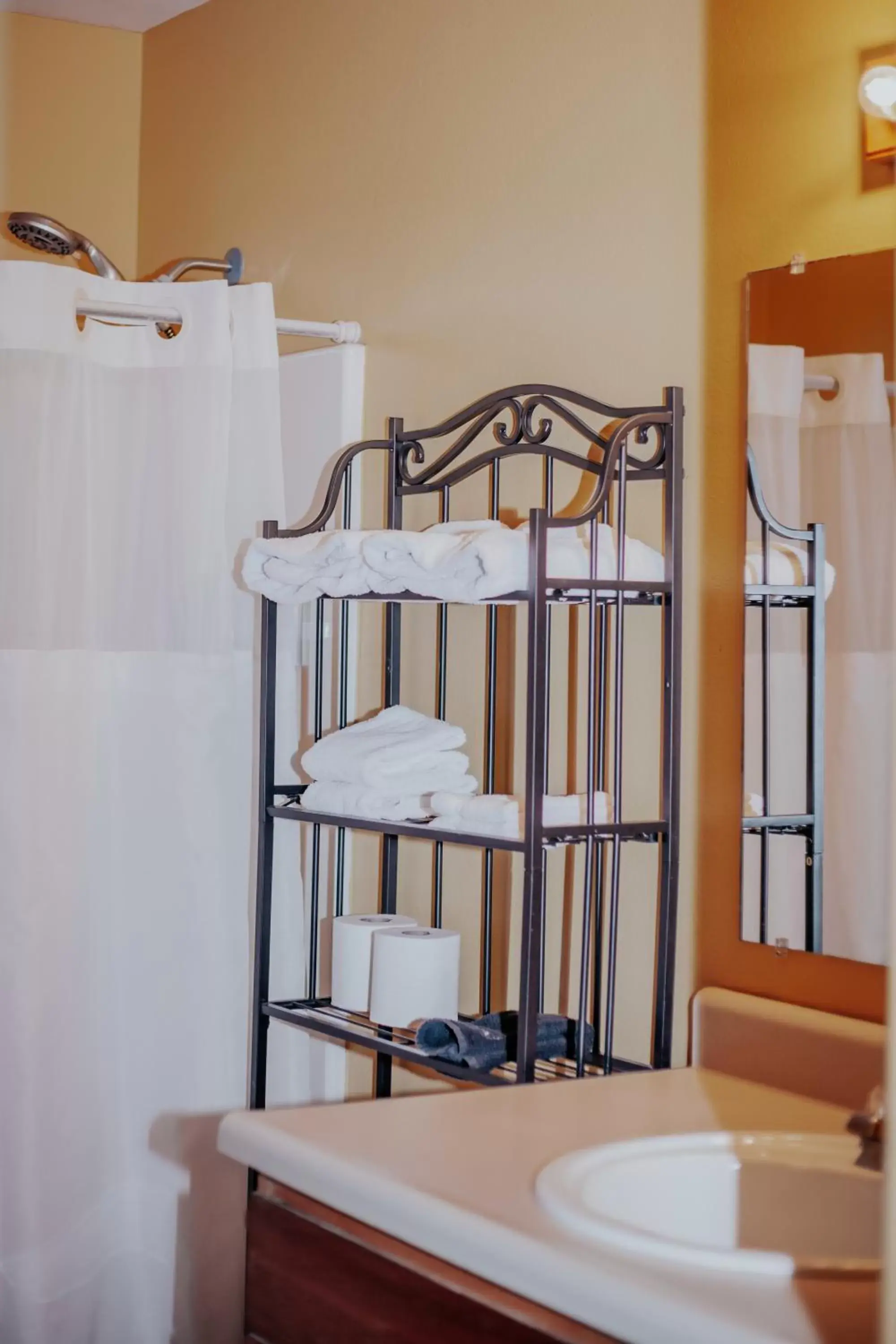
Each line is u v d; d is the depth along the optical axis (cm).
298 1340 127
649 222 184
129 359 220
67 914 213
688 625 176
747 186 171
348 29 240
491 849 182
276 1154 127
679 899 176
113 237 299
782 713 163
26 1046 210
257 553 194
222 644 222
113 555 220
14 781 209
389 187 230
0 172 290
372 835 233
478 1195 115
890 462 151
